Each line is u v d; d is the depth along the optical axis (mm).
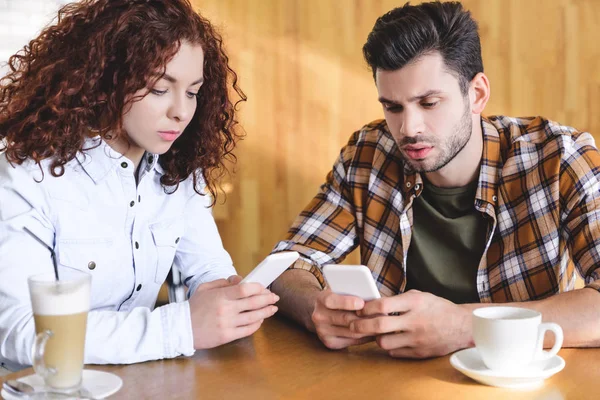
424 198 1626
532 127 1606
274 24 2682
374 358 1138
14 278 1179
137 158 1398
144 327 1121
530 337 988
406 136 1444
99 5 1302
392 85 1427
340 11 2607
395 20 1424
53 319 902
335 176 1761
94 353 1090
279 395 965
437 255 1619
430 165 1468
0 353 1136
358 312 1159
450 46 1415
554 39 2369
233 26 2717
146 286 1448
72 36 1311
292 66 2682
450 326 1136
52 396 903
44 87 1307
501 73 2443
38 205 1258
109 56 1273
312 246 1669
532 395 954
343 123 2654
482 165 1561
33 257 1223
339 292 1180
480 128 1576
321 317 1185
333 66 2639
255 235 2779
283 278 1465
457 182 1577
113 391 943
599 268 1398
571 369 1055
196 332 1137
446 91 1421
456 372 1062
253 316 1173
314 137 2689
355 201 1712
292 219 2736
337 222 1711
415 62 1399
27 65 1359
